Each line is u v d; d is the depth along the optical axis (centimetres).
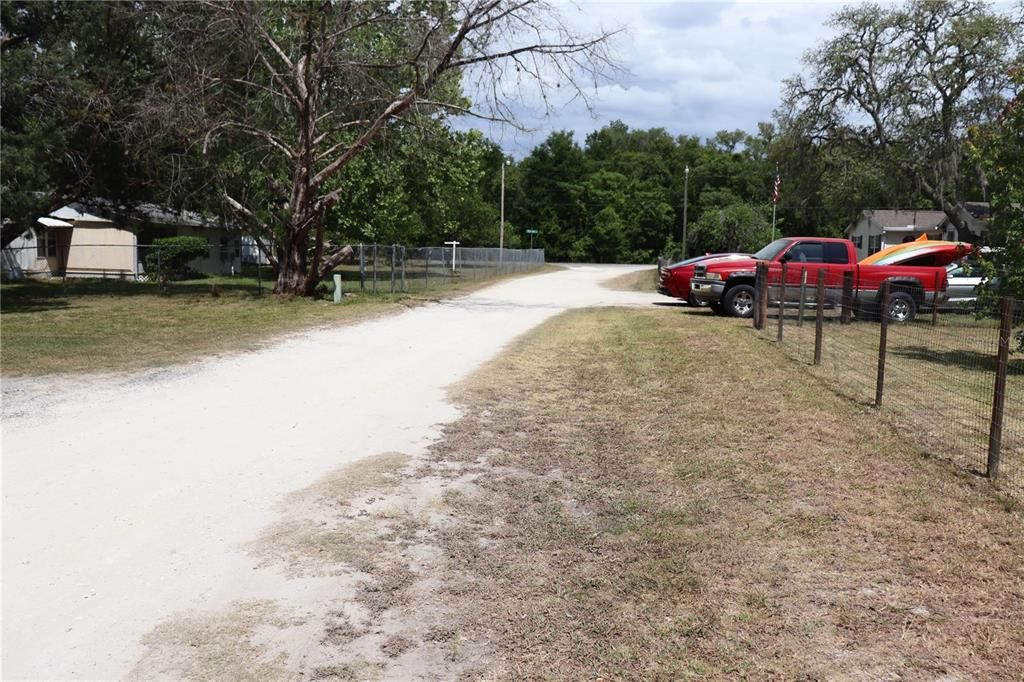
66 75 2239
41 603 427
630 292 3100
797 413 850
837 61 3897
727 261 1986
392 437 775
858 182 4184
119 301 2278
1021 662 363
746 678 356
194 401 927
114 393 960
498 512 571
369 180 3325
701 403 905
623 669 366
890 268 1891
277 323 1712
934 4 3647
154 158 2477
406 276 2933
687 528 536
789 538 514
